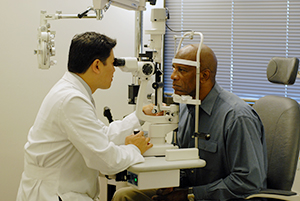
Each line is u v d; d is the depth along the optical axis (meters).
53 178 1.43
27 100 2.54
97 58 1.48
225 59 2.73
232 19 2.67
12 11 2.43
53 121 1.41
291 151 1.65
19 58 2.48
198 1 2.74
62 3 2.54
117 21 2.71
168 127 1.57
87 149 1.36
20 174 2.59
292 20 2.51
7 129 2.52
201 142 1.63
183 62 1.52
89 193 1.54
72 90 1.44
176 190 1.59
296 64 1.82
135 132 1.54
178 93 1.60
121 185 2.21
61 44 2.57
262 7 2.57
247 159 1.48
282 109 1.76
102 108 2.77
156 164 1.37
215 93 1.64
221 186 1.50
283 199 1.46
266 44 2.60
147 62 1.51
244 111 1.54
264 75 2.63
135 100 1.66
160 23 1.82
